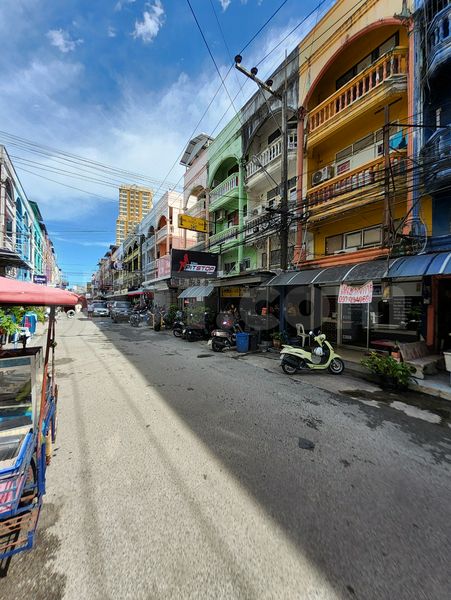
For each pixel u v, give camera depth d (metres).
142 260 30.16
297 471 2.96
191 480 2.78
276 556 1.93
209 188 16.83
